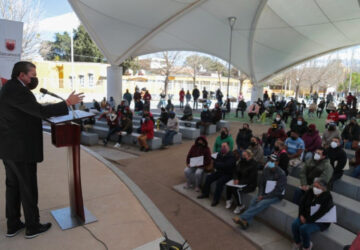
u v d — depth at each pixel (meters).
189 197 6.23
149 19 15.40
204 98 23.06
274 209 4.88
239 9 14.84
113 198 4.05
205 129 13.33
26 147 2.52
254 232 4.77
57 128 2.83
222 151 5.96
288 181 5.89
